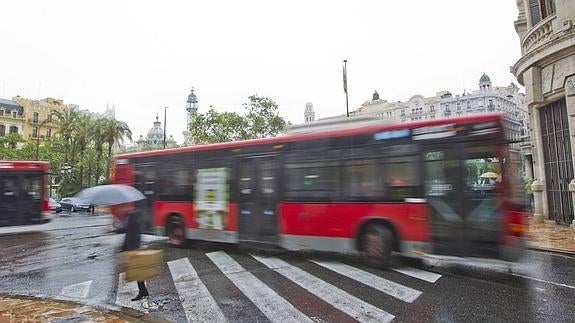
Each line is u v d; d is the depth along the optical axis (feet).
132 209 21.76
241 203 34.81
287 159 32.73
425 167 26.55
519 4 67.51
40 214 53.16
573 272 26.84
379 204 27.89
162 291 22.80
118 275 27.58
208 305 19.97
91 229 60.39
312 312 18.58
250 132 106.01
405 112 272.31
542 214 57.57
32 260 33.86
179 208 38.86
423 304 19.54
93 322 17.46
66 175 138.92
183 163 39.29
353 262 30.48
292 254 34.71
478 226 24.53
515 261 23.48
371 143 28.86
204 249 38.01
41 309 19.54
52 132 243.19
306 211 31.09
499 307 18.97
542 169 57.57
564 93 50.29
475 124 25.31
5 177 50.52
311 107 371.15
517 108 283.59
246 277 25.95
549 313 17.99
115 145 154.92
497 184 24.36
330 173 30.40
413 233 26.40
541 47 51.11
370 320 17.33
